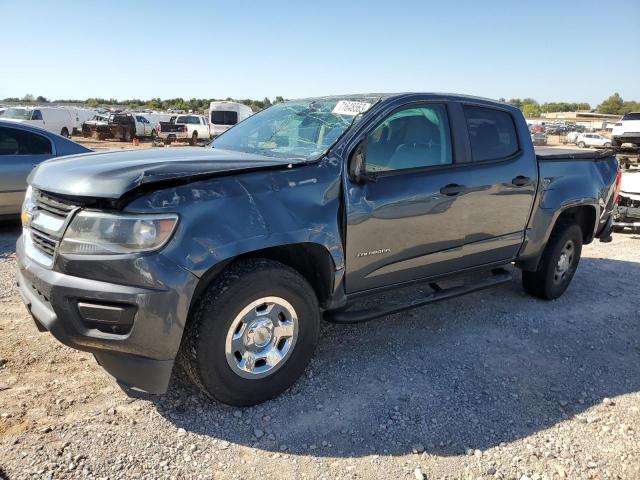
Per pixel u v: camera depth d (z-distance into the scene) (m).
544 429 3.13
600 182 5.45
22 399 3.09
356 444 2.89
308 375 3.59
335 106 3.99
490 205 4.31
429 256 3.98
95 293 2.70
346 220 3.41
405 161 3.81
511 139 4.61
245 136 4.32
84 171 2.92
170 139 35.25
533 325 4.71
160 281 2.68
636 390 3.66
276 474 2.63
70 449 2.69
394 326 4.52
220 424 2.99
